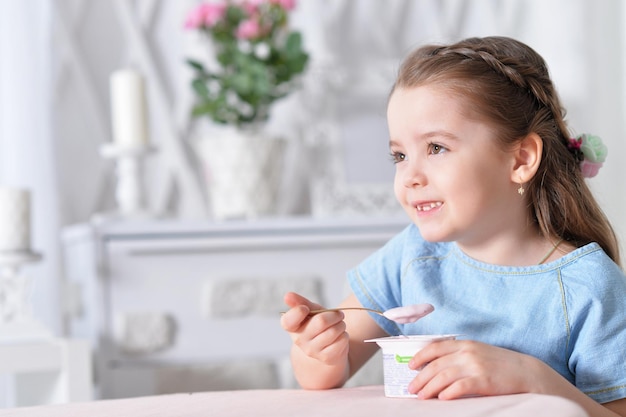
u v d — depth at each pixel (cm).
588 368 107
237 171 246
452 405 88
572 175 121
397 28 297
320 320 110
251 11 251
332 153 274
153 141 278
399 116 112
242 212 246
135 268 220
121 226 220
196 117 271
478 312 114
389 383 100
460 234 111
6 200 215
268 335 226
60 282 249
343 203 271
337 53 287
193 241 222
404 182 111
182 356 221
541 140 114
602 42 304
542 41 305
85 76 267
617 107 303
